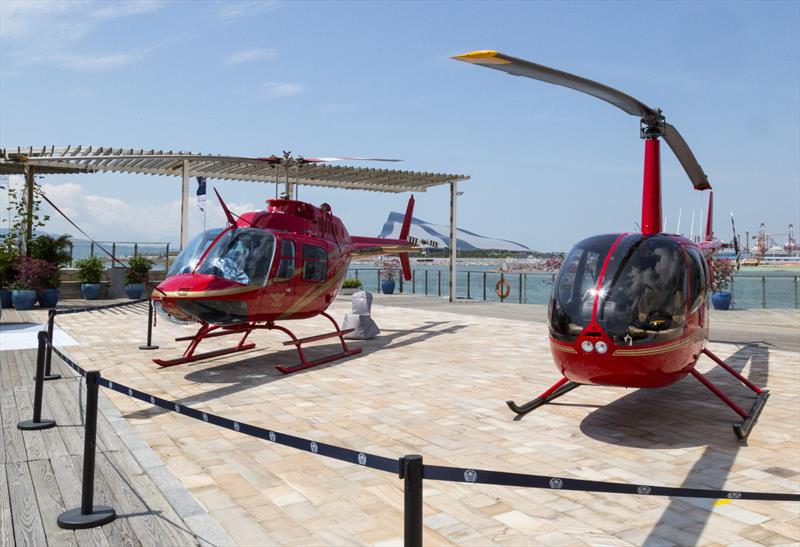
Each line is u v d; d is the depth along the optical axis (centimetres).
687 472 505
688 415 696
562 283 612
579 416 691
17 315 1703
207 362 1031
